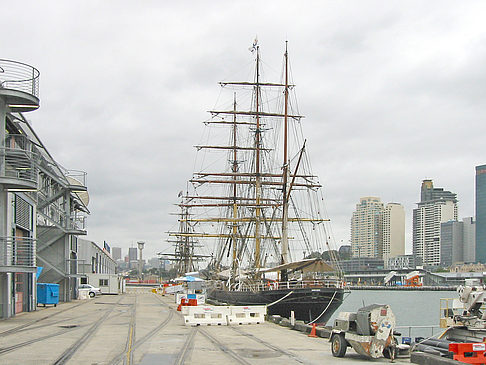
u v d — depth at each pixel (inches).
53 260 2247.8
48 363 681.0
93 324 1251.2
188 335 1052.5
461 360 718.5
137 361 708.0
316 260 1731.1
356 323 773.9
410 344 979.9
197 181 2994.6
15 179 1256.8
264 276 2208.4
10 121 1430.9
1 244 1264.8
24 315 1496.1
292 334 1101.7
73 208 2518.5
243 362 717.3
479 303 959.6
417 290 7244.1
